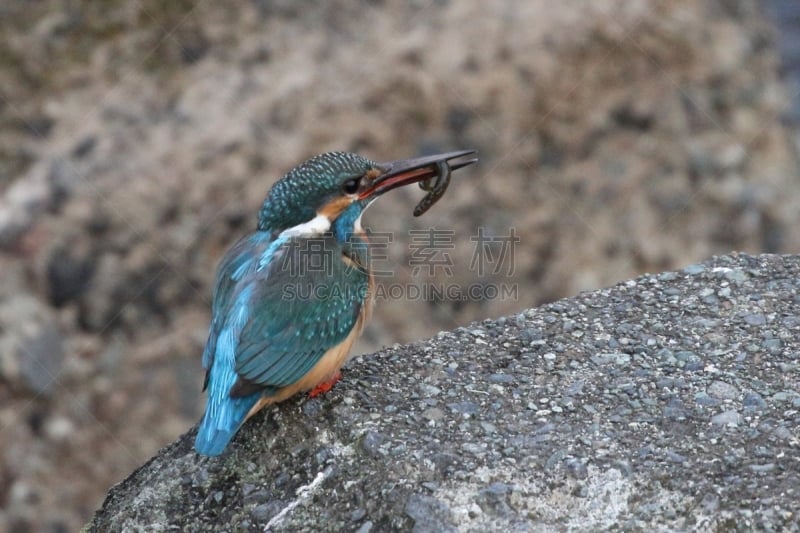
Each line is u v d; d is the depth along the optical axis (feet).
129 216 44.27
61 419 41.88
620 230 46.96
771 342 24.64
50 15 48.70
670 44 49.60
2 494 40.88
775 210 49.24
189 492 22.77
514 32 48.08
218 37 48.24
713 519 19.26
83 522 40.96
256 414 23.77
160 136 45.70
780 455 20.71
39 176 44.96
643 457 21.09
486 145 46.57
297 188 24.81
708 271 27.81
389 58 47.24
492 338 26.05
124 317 43.47
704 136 49.21
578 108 47.67
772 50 54.85
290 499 21.81
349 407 23.43
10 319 42.45
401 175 26.25
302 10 48.83
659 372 24.04
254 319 23.00
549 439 21.97
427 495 20.61
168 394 42.68
